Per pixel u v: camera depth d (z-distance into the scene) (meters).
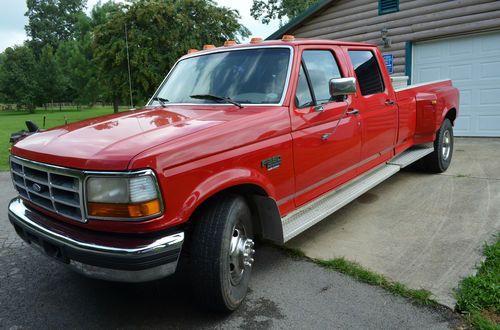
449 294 3.24
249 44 4.24
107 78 23.03
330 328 2.95
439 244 4.14
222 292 2.97
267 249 4.29
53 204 2.91
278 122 3.52
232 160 3.05
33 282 3.83
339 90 3.72
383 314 3.08
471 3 10.01
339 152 4.32
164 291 3.58
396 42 11.45
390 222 4.83
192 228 3.04
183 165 2.73
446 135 6.86
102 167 2.55
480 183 6.09
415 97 6.16
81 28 55.94
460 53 10.48
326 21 13.02
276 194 3.56
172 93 4.38
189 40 23.45
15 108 70.69
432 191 5.87
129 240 2.64
